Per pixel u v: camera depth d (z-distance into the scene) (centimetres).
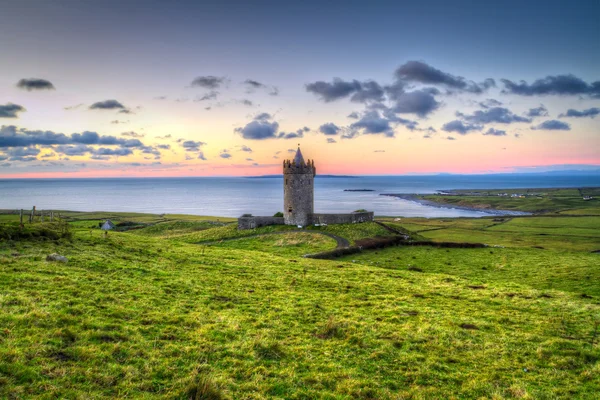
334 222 8462
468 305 2761
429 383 1523
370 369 1602
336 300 2705
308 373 1513
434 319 2350
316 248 6372
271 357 1623
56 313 1698
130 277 2677
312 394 1350
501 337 2073
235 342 1717
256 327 1986
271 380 1418
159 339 1655
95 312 1827
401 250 6400
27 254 2866
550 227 12900
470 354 1831
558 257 5662
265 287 2923
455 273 4728
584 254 5953
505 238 10019
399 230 8294
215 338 1745
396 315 2402
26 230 3484
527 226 13238
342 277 3609
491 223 14362
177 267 3312
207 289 2645
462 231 11662
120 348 1480
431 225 13712
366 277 3688
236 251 4969
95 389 1190
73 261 2850
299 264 4206
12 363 1222
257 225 8688
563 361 1764
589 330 2236
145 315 1917
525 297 3062
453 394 1444
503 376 1619
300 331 1983
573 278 4228
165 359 1465
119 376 1296
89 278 2444
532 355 1848
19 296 1847
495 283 3788
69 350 1390
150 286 2488
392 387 1477
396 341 1923
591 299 3156
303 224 8575
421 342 1948
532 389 1504
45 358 1301
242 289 2780
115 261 3119
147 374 1328
